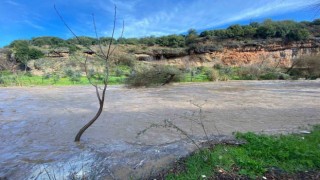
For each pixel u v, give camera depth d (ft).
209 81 109.60
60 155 17.42
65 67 148.56
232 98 48.62
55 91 68.80
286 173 13.34
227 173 13.35
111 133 23.12
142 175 14.17
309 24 218.38
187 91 64.64
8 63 159.33
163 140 20.58
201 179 12.87
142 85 79.51
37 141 20.97
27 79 114.21
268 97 49.83
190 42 230.68
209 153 15.44
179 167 14.56
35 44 223.51
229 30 226.99
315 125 23.79
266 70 137.18
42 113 34.09
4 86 90.94
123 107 38.22
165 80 88.22
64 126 26.37
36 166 15.58
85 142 20.44
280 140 17.51
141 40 243.60
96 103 43.19
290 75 131.54
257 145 16.55
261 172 13.37
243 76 129.39
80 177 14.23
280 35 205.46
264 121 27.25
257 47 202.90
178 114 32.07
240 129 23.72
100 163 15.71
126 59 155.63
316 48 196.24
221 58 204.85
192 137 20.38
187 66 181.06
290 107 36.68
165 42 236.63
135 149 17.89
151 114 32.30
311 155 14.82
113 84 95.91
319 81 102.99
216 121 27.48
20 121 28.96
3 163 16.29
